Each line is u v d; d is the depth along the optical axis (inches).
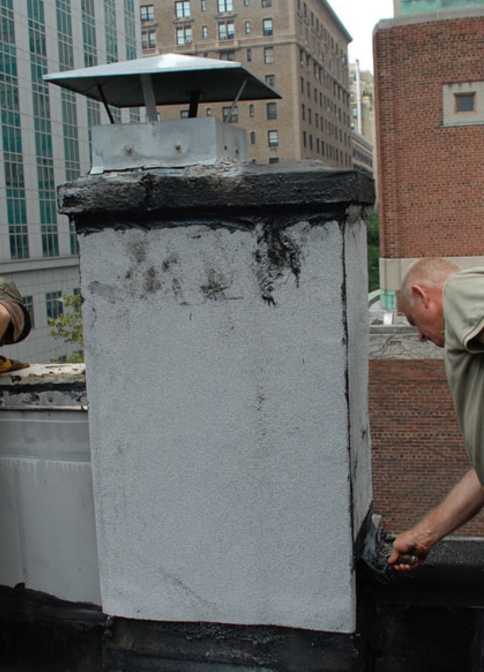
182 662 82.4
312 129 3816.4
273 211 72.1
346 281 72.4
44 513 93.1
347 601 77.0
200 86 83.9
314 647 78.6
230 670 81.0
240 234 73.3
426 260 72.2
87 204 74.9
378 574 80.3
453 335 65.3
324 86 4089.6
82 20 2059.5
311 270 72.2
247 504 77.9
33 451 92.3
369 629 82.0
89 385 80.0
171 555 81.3
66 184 75.2
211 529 79.5
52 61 1907.0
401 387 540.4
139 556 82.3
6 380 92.0
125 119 1690.5
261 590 79.4
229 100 89.2
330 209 70.8
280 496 76.9
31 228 1860.2
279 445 75.9
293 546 77.6
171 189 72.8
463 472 540.7
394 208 625.9
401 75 616.4
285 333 73.9
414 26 608.4
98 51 2149.4
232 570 79.8
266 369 74.9
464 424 66.9
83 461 90.6
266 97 88.6
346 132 4687.5
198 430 77.7
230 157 79.6
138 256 76.2
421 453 545.3
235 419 76.5
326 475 75.3
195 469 78.7
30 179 1843.0
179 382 77.4
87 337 79.0
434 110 613.9
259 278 73.6
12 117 1763.0
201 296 75.4
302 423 74.9
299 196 70.2
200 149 75.0
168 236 75.0
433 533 74.0
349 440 74.4
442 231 621.3
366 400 84.7
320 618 78.2
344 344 72.5
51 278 1957.4
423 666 81.0
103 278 77.5
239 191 71.4
